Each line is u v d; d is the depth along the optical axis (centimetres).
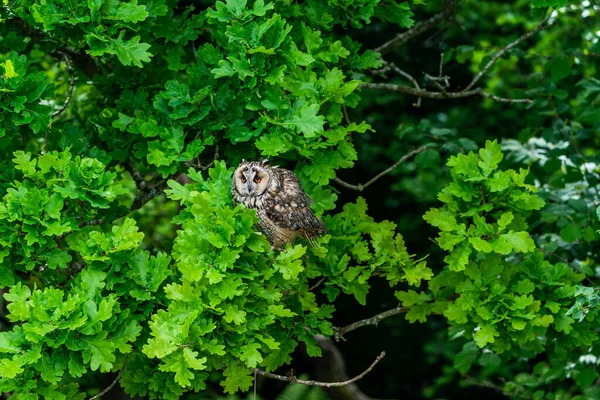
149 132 1112
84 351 966
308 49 1123
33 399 978
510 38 1784
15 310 959
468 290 1132
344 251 1177
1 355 975
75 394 1123
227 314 962
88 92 1500
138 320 1027
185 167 1214
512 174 1117
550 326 1223
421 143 2062
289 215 1058
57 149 1272
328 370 1802
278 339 1129
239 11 1060
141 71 1285
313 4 1211
